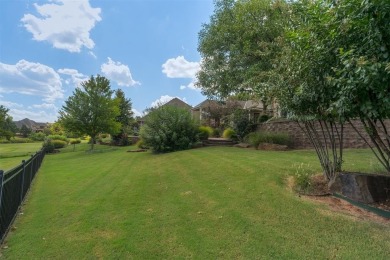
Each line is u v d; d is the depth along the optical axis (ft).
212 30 52.95
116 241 12.44
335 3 12.43
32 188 26.84
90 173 33.24
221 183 20.26
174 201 17.62
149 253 11.18
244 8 46.16
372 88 10.60
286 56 17.02
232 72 50.34
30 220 16.70
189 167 28.27
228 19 50.06
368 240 10.66
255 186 18.08
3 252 12.29
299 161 24.86
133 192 20.81
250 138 46.03
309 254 10.11
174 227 13.52
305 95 15.11
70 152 76.64
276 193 16.29
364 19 11.23
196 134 49.42
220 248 11.12
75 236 13.42
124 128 98.53
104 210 17.02
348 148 33.53
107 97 77.56
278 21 40.60
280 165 23.11
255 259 10.13
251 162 25.67
